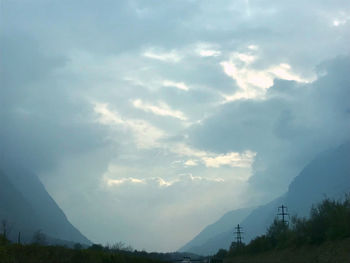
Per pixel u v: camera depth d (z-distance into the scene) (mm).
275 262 53344
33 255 26250
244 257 80438
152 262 58156
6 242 28484
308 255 44781
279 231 72312
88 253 31781
